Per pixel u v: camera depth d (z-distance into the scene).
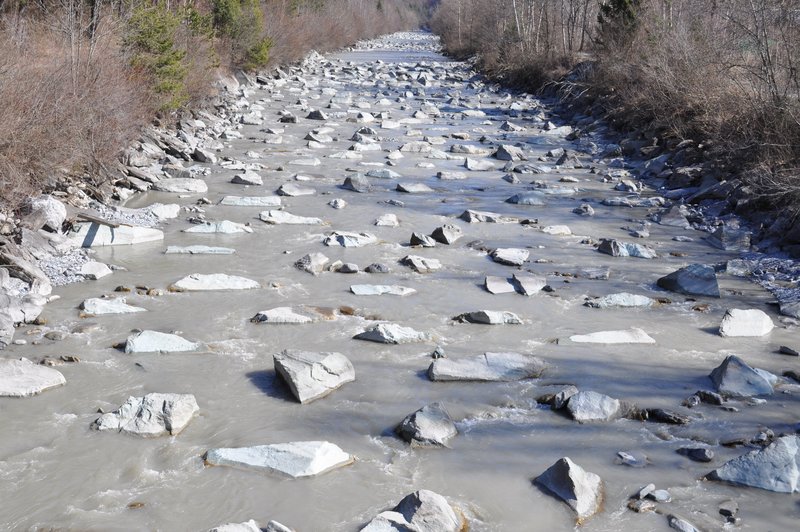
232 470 5.63
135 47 17.64
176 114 20.06
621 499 5.37
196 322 8.30
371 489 5.45
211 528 4.97
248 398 6.72
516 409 6.65
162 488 5.41
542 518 5.14
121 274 9.76
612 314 8.90
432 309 8.90
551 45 34.41
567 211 13.85
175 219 12.36
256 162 17.16
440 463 5.80
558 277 10.16
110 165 13.73
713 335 8.31
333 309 8.73
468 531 4.99
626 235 12.39
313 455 5.67
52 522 5.02
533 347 7.90
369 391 6.90
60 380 6.82
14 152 10.65
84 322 8.19
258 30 31.58
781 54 16.14
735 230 12.09
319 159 17.98
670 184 15.84
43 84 12.29
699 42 20.05
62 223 10.84
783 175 12.38
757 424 6.37
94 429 6.11
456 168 17.53
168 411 6.20
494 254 10.91
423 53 60.56
